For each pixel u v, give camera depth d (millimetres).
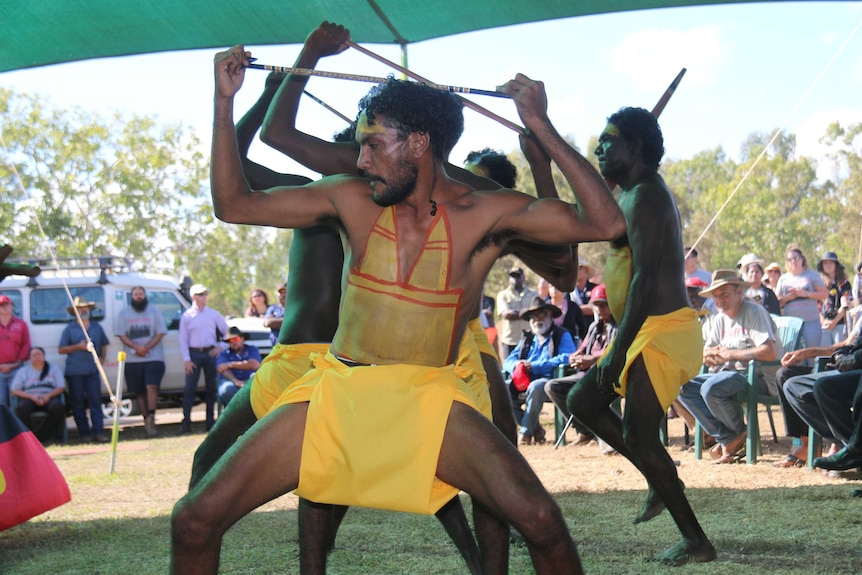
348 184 2760
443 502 2600
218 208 2658
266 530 5020
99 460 8758
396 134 2623
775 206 48781
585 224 2646
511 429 4066
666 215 4047
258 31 5043
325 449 2572
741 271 10188
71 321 11820
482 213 2711
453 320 2719
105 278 11984
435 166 2705
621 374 4125
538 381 8711
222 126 2629
